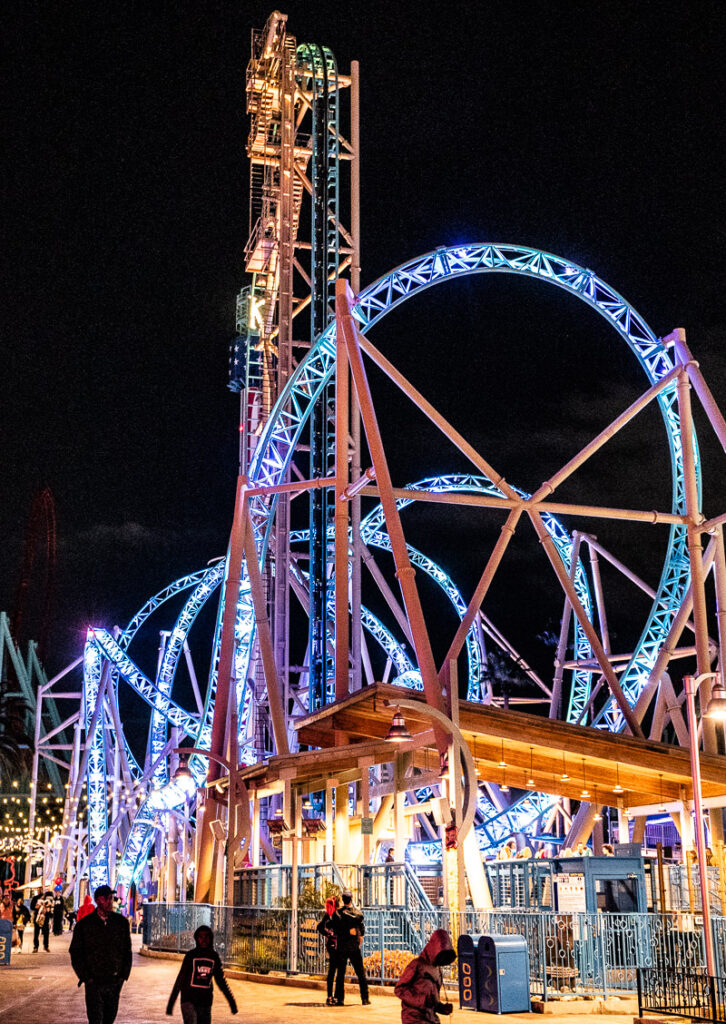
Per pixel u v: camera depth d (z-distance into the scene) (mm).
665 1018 17156
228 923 29688
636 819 39594
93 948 12078
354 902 26234
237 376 89250
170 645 80188
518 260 54219
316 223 62219
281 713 43188
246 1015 18375
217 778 41812
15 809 107062
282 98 65750
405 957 22578
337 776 34469
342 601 37656
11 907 44250
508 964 18938
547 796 57219
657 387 41906
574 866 24203
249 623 62500
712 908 30156
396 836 30297
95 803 81875
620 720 61188
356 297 51844
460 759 26828
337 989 20109
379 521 73062
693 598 39938
